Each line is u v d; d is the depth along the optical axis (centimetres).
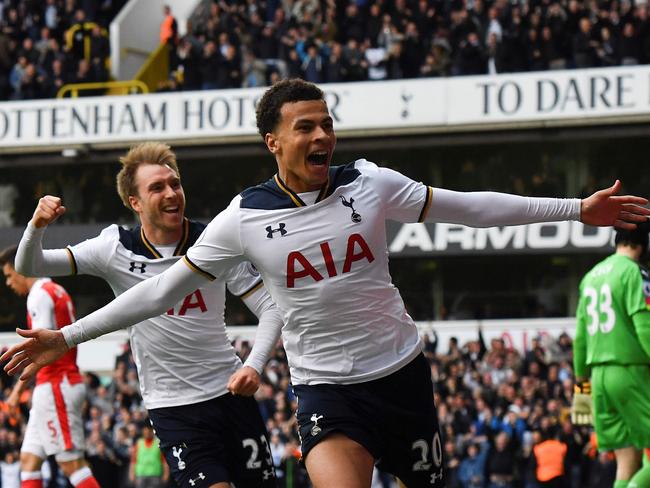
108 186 2197
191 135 2059
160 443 518
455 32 2014
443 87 1977
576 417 736
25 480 751
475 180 2083
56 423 746
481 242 1962
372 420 407
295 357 416
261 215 398
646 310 660
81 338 412
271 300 503
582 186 2027
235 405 514
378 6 2094
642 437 668
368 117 2006
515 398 1430
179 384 511
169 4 2466
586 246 1923
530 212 410
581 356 714
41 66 2195
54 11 2306
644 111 1888
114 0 2442
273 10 2209
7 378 1591
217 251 406
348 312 400
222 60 2072
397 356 409
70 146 2109
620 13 1952
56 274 506
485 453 1366
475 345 1631
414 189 407
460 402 1437
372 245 400
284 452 1432
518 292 2016
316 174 392
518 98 1944
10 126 2127
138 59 2386
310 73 2041
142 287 411
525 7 2022
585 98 1914
